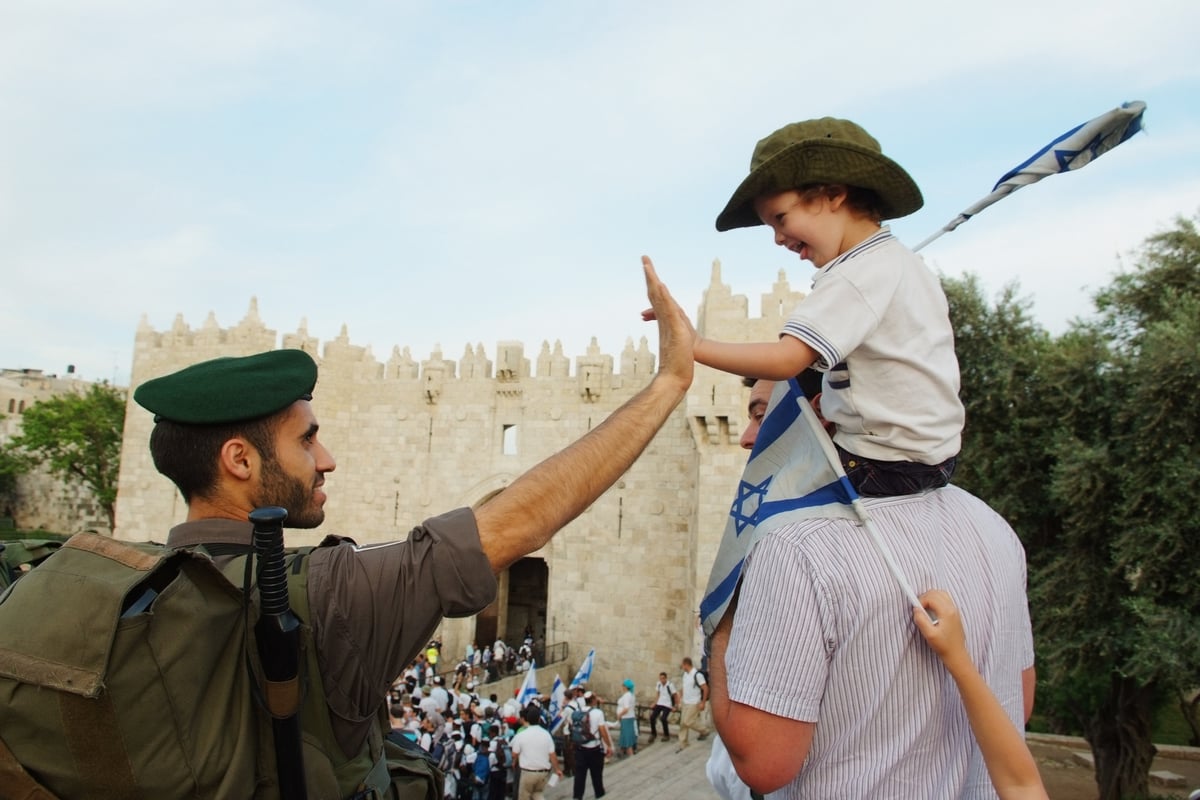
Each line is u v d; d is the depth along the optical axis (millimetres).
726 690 3033
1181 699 25281
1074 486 18859
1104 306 22328
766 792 2818
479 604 2824
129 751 2154
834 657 2828
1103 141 3203
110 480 62156
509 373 44531
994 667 3066
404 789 3348
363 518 46219
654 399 3270
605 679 40312
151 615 2230
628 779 23766
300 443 3270
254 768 2455
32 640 2158
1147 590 17938
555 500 3018
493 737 21141
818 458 3168
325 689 2672
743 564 3277
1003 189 3332
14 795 2129
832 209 3236
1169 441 17375
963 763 2980
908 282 3068
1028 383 21516
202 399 3049
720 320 34938
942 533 3082
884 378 3006
